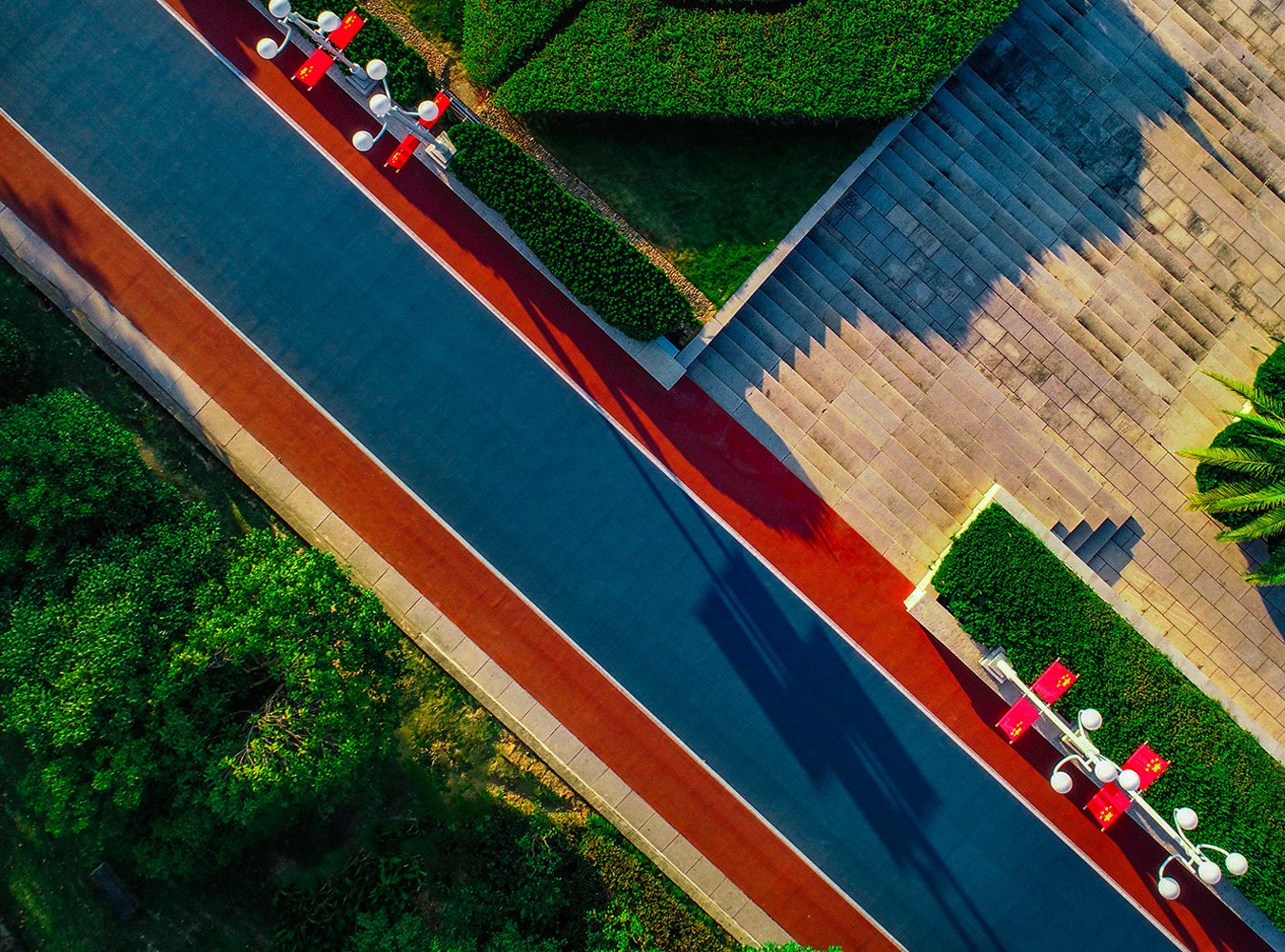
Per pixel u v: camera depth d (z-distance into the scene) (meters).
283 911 25.89
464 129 25.14
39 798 22.59
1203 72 26.88
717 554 27.28
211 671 23.19
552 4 25.16
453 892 26.39
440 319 27.25
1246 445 24.09
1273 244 26.61
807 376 26.64
